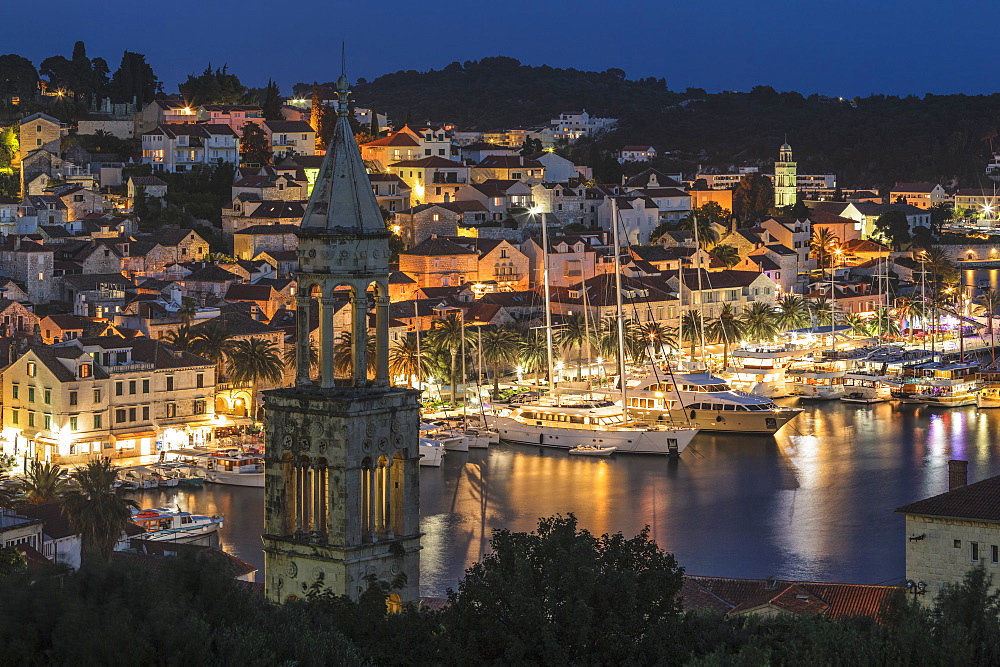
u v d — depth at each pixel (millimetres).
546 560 95938
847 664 94688
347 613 85750
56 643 79938
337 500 84938
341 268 86438
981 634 100125
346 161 87188
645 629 93438
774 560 196875
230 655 82375
